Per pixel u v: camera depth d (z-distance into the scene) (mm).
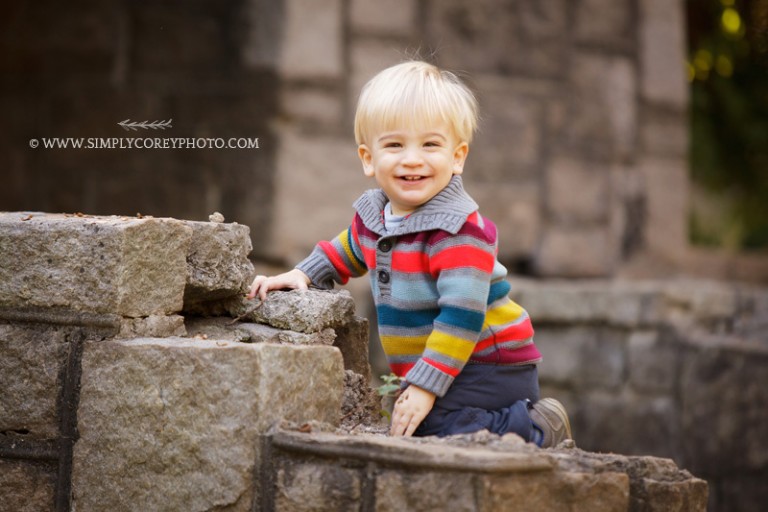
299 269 5371
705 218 16734
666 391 10266
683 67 12328
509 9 11070
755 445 9914
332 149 10055
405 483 4043
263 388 4254
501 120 11086
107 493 4516
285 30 9797
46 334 4684
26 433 4711
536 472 4082
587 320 10570
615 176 11883
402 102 4812
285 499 4219
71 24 10484
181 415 4371
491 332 4895
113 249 4555
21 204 10719
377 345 9930
